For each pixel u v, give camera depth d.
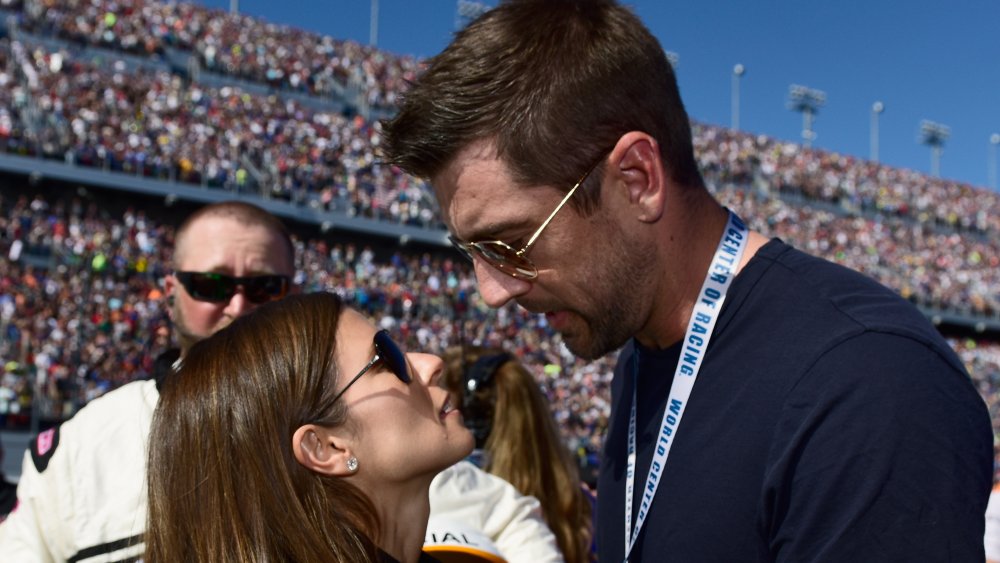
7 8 24.56
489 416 2.85
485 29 1.37
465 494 2.15
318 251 22.31
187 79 26.62
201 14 29.06
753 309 1.40
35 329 15.14
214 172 22.16
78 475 1.96
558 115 1.31
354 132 26.28
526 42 1.33
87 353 14.87
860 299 1.31
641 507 1.48
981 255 32.47
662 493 1.43
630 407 1.72
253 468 1.28
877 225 32.22
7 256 17.31
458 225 1.42
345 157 25.03
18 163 19.62
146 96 23.53
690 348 1.44
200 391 1.35
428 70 1.40
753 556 1.31
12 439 13.06
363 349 1.39
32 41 24.25
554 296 1.43
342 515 1.32
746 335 1.39
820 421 1.21
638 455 1.57
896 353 1.20
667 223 1.42
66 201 20.69
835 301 1.32
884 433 1.15
